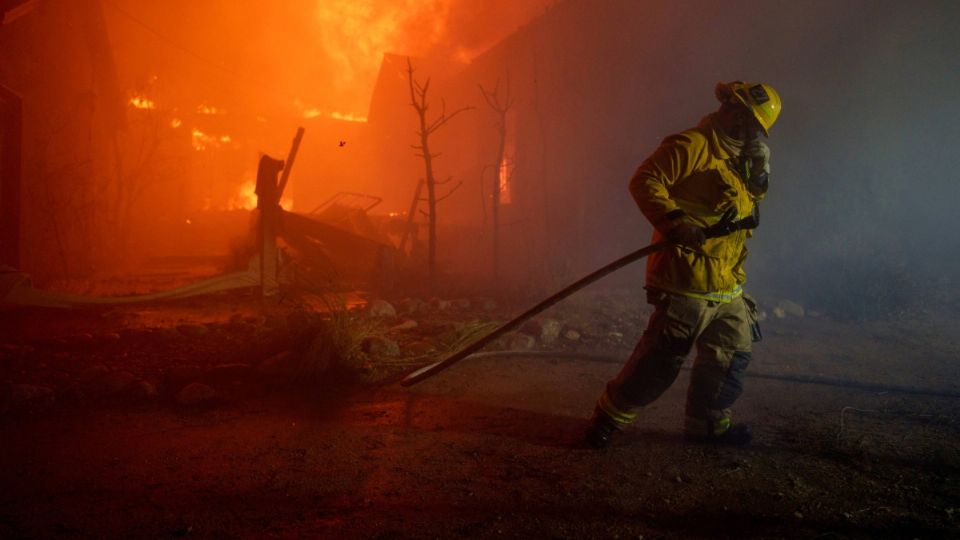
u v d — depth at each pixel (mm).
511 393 4570
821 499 2832
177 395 4309
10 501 2799
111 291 9938
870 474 3119
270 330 5633
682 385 4793
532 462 3275
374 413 4117
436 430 3783
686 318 3205
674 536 2504
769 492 2908
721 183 3178
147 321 7070
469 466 3223
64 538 2469
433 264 10078
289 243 9617
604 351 5922
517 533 2527
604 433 3422
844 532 2535
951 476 3088
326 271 9133
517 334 6121
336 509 2742
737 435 3535
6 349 5297
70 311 7512
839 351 5965
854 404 4336
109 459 3311
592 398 4461
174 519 2637
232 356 5277
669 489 2941
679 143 3201
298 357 4871
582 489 2939
